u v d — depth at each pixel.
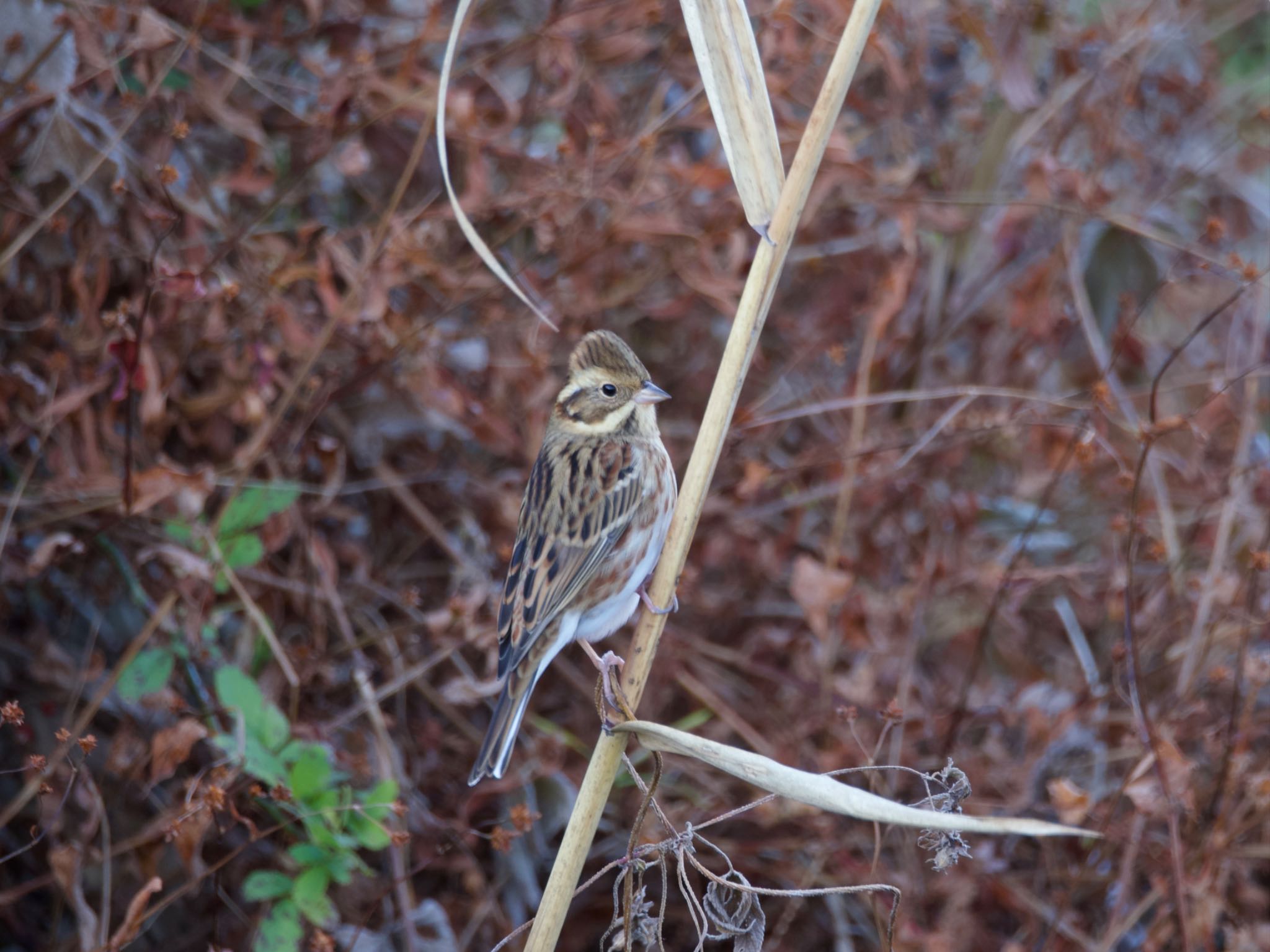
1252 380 11.66
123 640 10.39
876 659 11.55
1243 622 10.20
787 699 11.45
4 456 10.30
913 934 10.14
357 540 11.46
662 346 12.34
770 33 11.20
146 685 9.31
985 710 11.32
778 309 12.77
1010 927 10.96
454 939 9.72
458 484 11.53
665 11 11.98
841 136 11.25
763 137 6.99
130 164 10.08
